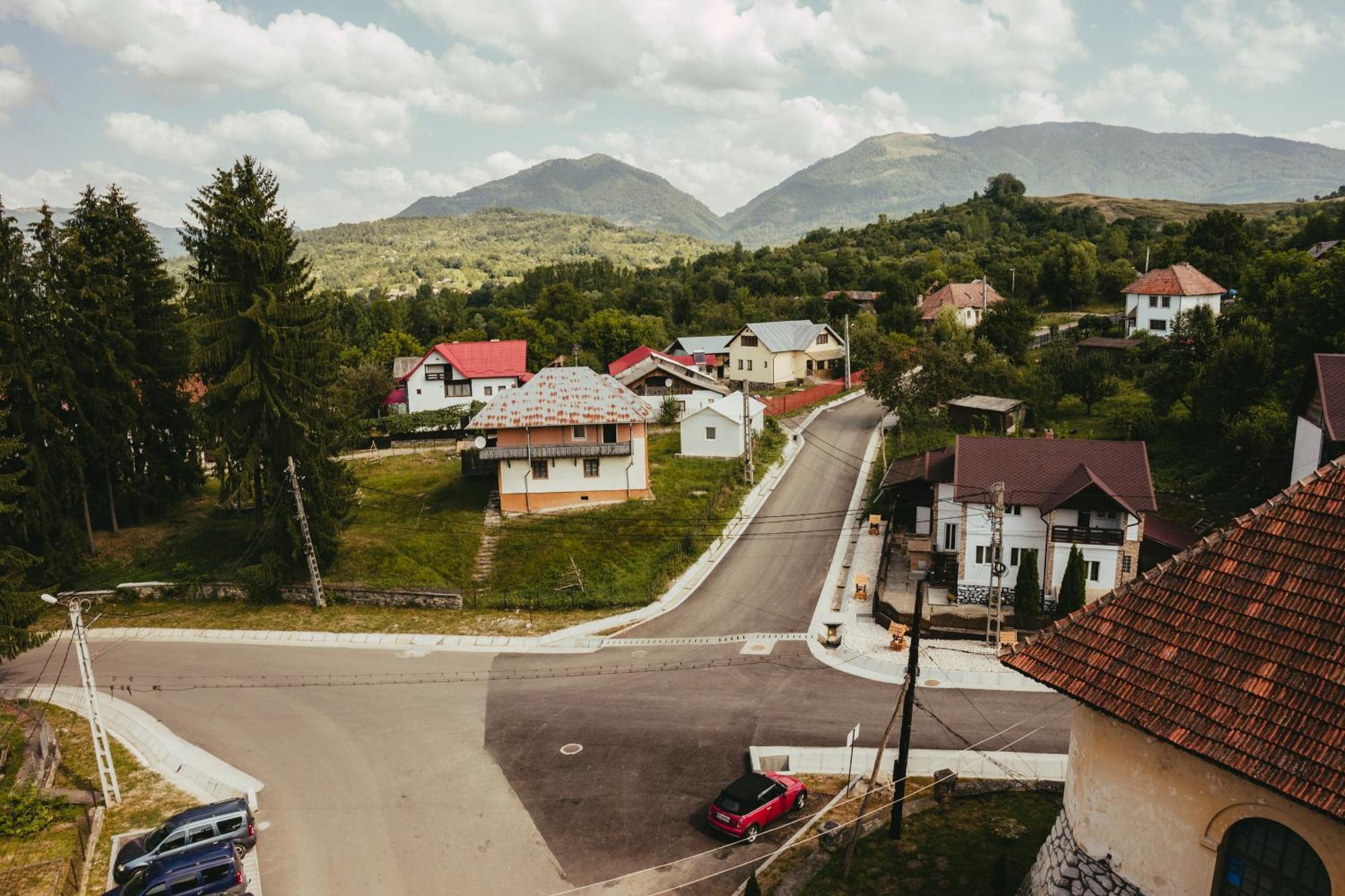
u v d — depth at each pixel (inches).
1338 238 3946.9
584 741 1289.4
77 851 1035.3
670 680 1488.7
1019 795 1047.0
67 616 1883.6
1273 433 1945.1
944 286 4874.5
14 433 1851.6
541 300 5022.1
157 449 2210.9
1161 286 3472.0
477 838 1061.1
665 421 3164.4
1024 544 1697.8
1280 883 547.8
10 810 1095.6
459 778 1200.2
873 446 2871.6
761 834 1031.0
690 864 984.9
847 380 3727.9
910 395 2800.2
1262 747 512.4
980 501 1690.5
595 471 2285.9
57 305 1931.6
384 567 2014.0
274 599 1936.5
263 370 1833.2
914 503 2146.9
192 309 1824.6
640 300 5861.2
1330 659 523.5
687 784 1162.0
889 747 1220.5
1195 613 599.2
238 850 1034.1
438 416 3080.7
